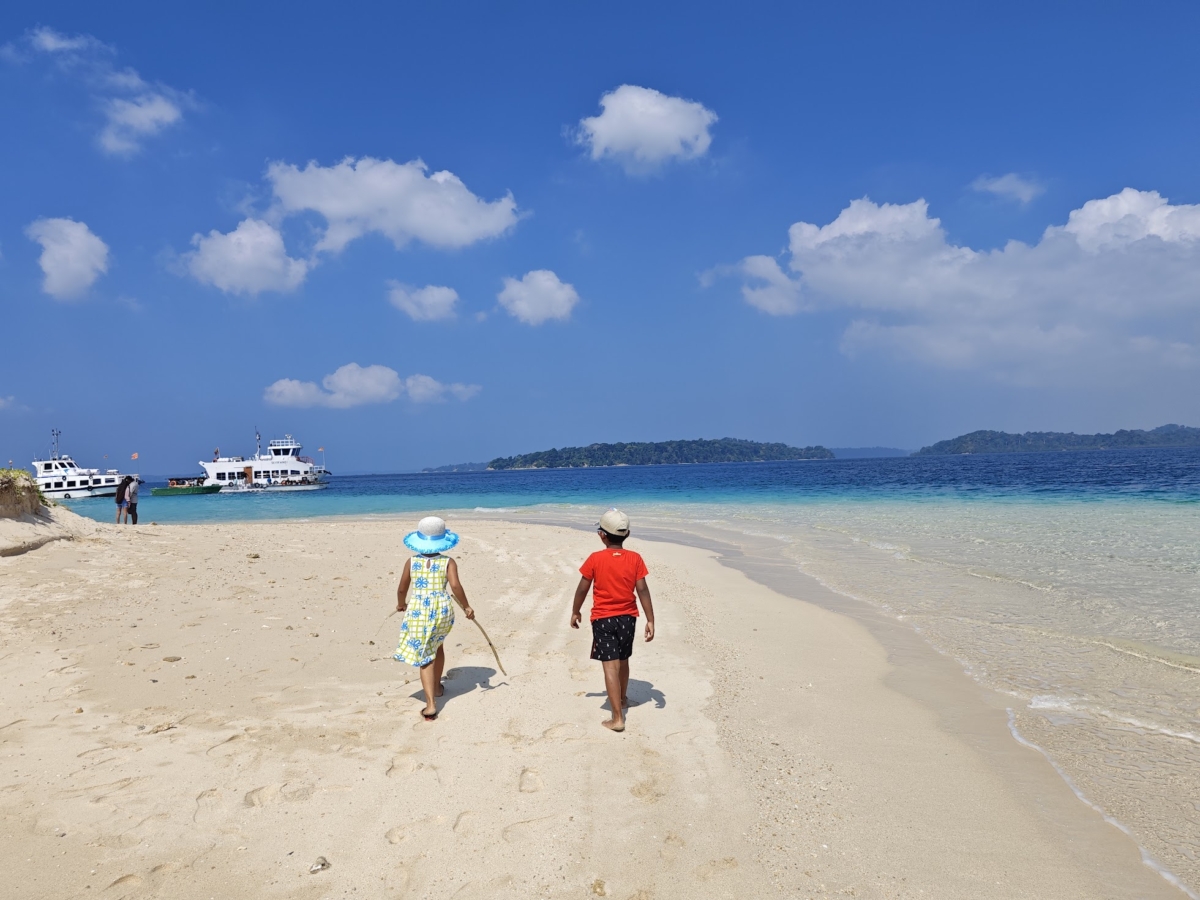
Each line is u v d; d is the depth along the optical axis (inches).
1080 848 147.6
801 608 380.2
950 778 178.9
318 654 270.1
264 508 1509.6
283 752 184.2
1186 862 142.3
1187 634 310.5
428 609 214.5
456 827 149.9
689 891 130.5
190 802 157.9
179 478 2977.4
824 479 2283.5
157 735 193.2
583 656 281.4
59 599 325.7
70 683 231.5
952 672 267.0
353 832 147.6
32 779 166.7
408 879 132.3
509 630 324.5
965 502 1063.0
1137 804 166.1
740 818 156.7
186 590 360.8
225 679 239.6
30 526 419.8
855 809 162.6
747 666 274.5
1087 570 458.6
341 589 386.3
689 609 377.7
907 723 216.4
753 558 572.1
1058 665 273.0
